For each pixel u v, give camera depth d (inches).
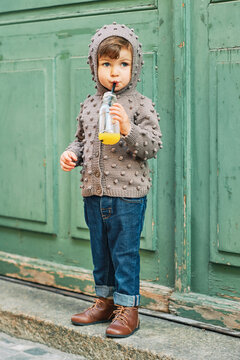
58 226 137.2
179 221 112.7
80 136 108.0
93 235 105.3
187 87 110.3
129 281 102.9
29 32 138.3
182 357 95.0
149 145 96.2
